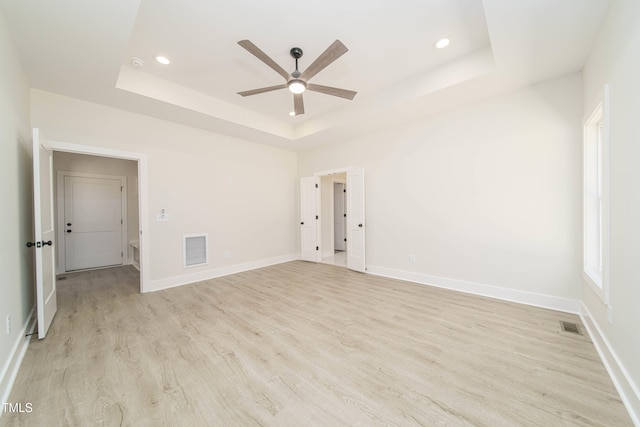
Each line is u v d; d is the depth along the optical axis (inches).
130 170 221.1
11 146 78.4
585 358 75.0
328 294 135.5
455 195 138.7
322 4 80.7
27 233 97.1
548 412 55.4
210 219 172.6
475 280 133.2
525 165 116.8
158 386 65.0
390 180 167.2
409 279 159.3
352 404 58.4
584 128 99.7
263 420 54.1
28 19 72.8
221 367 72.8
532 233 116.0
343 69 119.0
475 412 55.6
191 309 116.3
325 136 185.2
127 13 72.1
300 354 79.1
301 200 228.1
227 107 152.6
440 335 89.8
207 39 96.7
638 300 55.7
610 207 70.1
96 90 114.3
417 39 98.4
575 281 106.7
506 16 74.8
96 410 57.1
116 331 94.8
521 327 95.0
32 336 90.4
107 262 209.2
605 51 74.7
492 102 125.0
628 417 53.9
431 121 147.0
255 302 124.7
